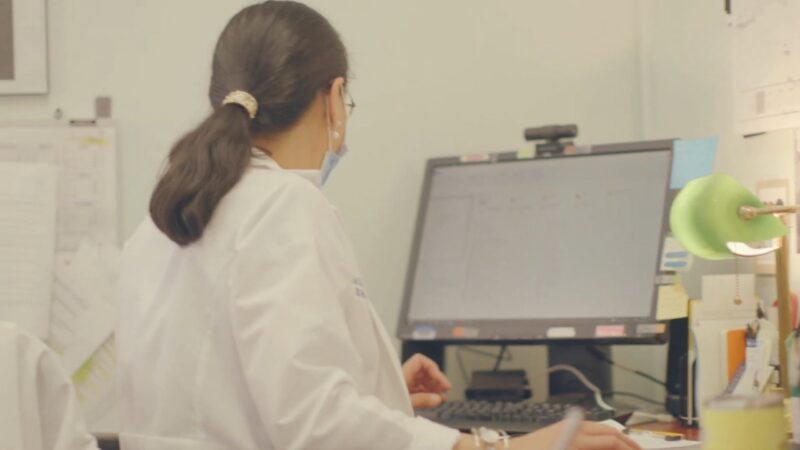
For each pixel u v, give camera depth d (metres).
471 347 2.49
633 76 2.52
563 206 2.26
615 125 2.52
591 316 2.14
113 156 2.36
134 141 2.38
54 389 1.39
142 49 2.39
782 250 1.77
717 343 1.86
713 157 2.09
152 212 1.39
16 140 2.33
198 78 2.40
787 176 1.99
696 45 2.29
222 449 1.34
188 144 1.42
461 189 2.38
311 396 1.25
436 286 2.33
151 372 1.40
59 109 2.36
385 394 1.49
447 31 2.50
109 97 2.37
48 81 2.35
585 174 2.26
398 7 2.48
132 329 1.45
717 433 1.06
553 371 2.35
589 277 2.17
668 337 2.07
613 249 2.17
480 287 2.29
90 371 2.32
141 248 1.51
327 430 1.23
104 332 2.32
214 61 1.52
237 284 1.32
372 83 2.47
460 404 2.08
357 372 1.31
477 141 2.50
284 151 1.48
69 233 2.34
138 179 2.37
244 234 1.34
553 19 2.53
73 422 1.40
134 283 1.48
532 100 2.52
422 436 1.28
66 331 2.31
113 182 2.36
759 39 2.05
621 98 2.52
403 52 2.48
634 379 2.47
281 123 1.46
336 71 1.51
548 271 2.22
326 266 1.35
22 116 2.35
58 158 2.34
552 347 2.38
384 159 2.46
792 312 1.93
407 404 1.50
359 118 2.46
